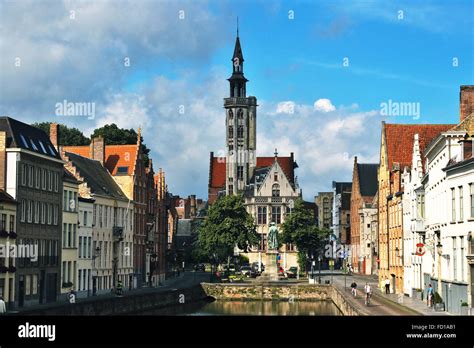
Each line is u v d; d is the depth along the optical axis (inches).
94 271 4384.8
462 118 3718.0
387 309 3201.3
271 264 5812.0
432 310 3149.6
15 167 3501.5
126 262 4916.3
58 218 3919.8
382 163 5073.8
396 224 4500.5
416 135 3892.7
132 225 5036.9
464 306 2797.7
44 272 3752.5
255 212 7411.4
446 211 3070.9
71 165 4325.8
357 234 7632.9
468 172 2824.8
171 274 6806.1
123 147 5152.6
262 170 7780.5
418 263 3853.3
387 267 4776.1
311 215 6643.7
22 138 3624.5
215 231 6087.6
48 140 3946.9
